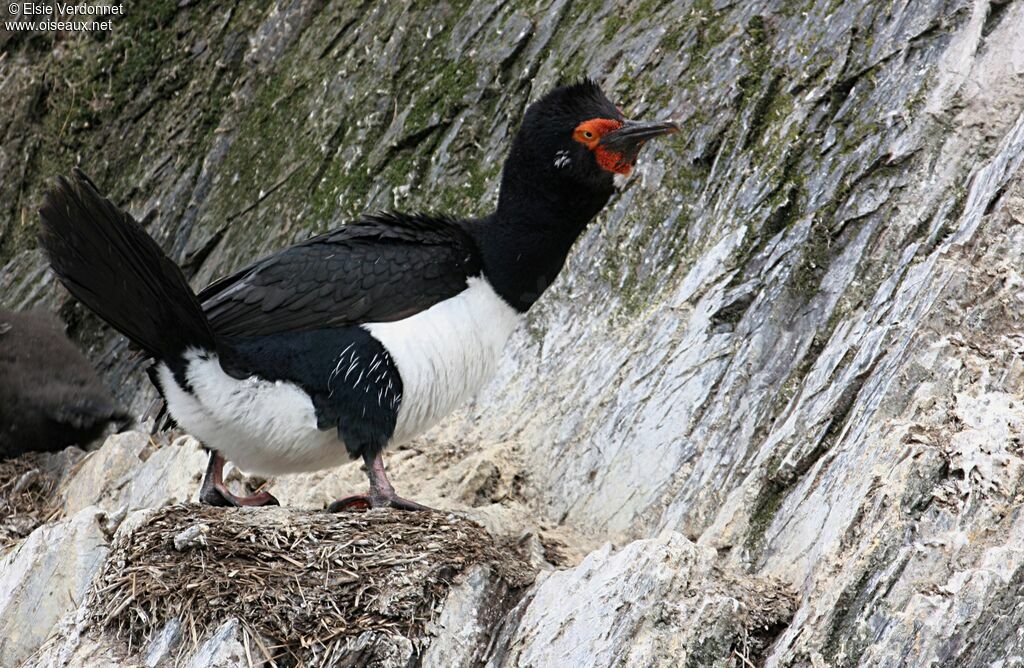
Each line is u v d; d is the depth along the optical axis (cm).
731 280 1210
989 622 820
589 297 1323
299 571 920
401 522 971
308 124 1725
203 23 1917
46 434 1501
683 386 1164
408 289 1034
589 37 1535
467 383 1069
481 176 1516
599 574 906
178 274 941
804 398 1064
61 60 1983
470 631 923
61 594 1066
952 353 995
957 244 1070
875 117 1254
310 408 1014
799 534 972
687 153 1355
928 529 887
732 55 1395
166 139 1862
